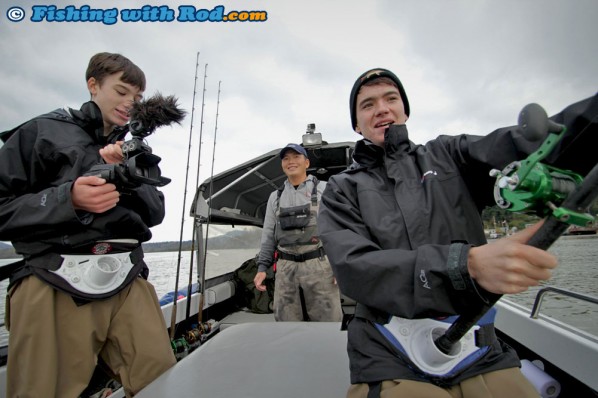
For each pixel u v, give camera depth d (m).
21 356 1.07
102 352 1.38
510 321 1.71
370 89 1.31
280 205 2.80
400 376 0.83
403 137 1.12
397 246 0.98
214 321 2.96
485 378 0.83
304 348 1.43
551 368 1.47
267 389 1.10
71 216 1.06
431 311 0.74
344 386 1.12
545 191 0.48
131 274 1.34
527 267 0.55
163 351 1.37
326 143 3.50
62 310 1.15
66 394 1.12
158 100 1.21
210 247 3.37
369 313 0.96
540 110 0.46
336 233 1.00
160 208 1.58
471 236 0.99
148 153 1.16
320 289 2.55
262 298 3.46
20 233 1.11
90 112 1.33
